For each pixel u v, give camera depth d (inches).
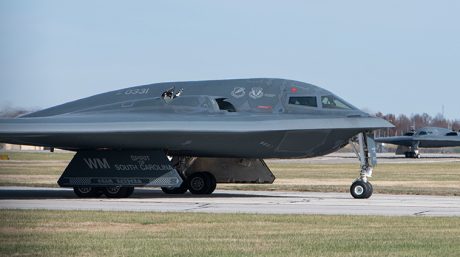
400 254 1924.2
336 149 4001.0
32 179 6063.0
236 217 2746.1
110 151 3954.2
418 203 3622.0
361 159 3964.1
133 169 3917.3
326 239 2183.8
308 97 4003.4
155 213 2881.4
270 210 3115.2
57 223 2529.5
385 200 3863.2
